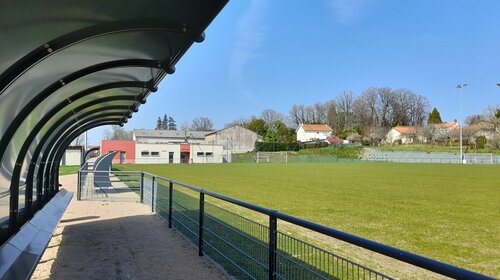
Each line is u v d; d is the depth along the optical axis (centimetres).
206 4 308
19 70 327
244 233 475
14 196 496
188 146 6431
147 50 423
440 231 885
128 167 4272
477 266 623
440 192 1744
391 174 3089
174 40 385
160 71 518
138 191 1448
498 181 2384
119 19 325
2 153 415
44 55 329
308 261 339
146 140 8425
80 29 324
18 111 415
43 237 529
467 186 2048
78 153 4784
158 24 337
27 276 370
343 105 10400
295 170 3734
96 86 564
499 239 807
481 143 7131
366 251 667
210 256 592
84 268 543
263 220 940
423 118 9850
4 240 455
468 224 971
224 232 540
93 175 1393
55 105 537
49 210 729
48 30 302
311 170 3731
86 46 370
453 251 712
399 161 6594
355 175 2961
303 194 1642
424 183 2234
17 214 498
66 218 960
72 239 725
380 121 9769
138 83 583
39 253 449
